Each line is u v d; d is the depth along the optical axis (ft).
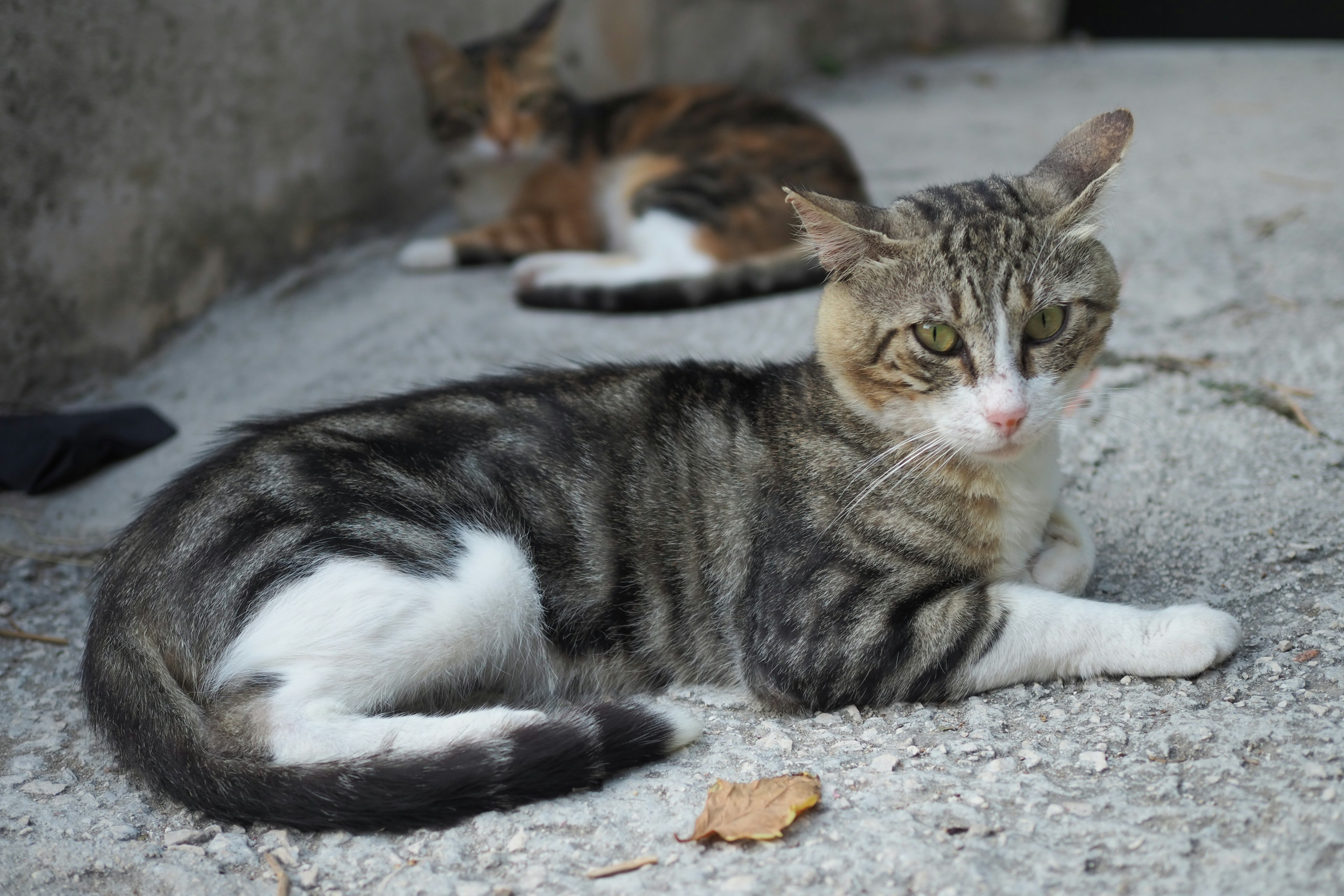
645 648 2.91
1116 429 3.38
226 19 3.97
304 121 4.30
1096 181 2.81
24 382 3.66
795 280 4.05
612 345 3.82
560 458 2.91
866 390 2.86
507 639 2.83
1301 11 8.34
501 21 5.52
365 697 2.74
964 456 2.82
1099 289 2.83
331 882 2.56
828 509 2.84
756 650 2.82
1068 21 8.88
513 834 2.60
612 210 4.74
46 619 3.18
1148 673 2.76
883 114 6.73
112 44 3.70
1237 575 2.98
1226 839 2.47
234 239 4.11
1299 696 2.69
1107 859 2.47
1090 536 2.99
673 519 2.90
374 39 4.63
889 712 2.79
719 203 4.22
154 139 3.84
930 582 2.81
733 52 7.30
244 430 3.00
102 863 2.60
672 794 2.64
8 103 3.52
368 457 2.86
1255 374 3.50
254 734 2.68
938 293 2.78
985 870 2.46
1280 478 3.19
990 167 5.31
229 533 2.78
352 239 4.66
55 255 3.67
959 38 8.82
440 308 4.09
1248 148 5.36
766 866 2.51
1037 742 2.68
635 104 4.90
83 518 3.41
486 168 4.80
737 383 3.01
